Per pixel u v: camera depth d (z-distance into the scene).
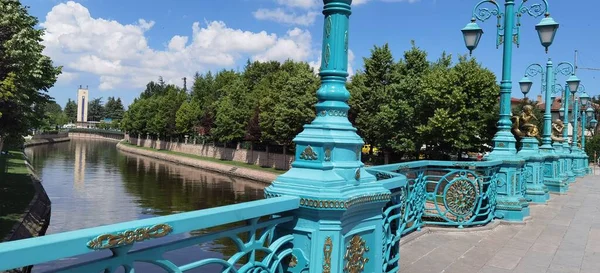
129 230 2.10
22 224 18.55
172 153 76.50
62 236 1.86
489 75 31.17
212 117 65.69
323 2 3.55
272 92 48.62
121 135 131.12
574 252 6.36
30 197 24.86
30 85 19.64
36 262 1.75
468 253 6.16
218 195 37.72
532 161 11.89
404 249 6.19
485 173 8.06
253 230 2.92
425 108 32.19
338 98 3.51
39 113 22.89
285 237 3.25
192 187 42.16
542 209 10.61
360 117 36.47
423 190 7.41
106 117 165.88
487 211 8.13
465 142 30.67
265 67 64.81
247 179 49.62
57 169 52.25
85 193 35.50
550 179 14.97
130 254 2.18
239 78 67.81
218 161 60.09
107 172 51.88
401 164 6.39
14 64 18.34
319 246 3.19
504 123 9.16
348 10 3.53
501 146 8.97
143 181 45.22
